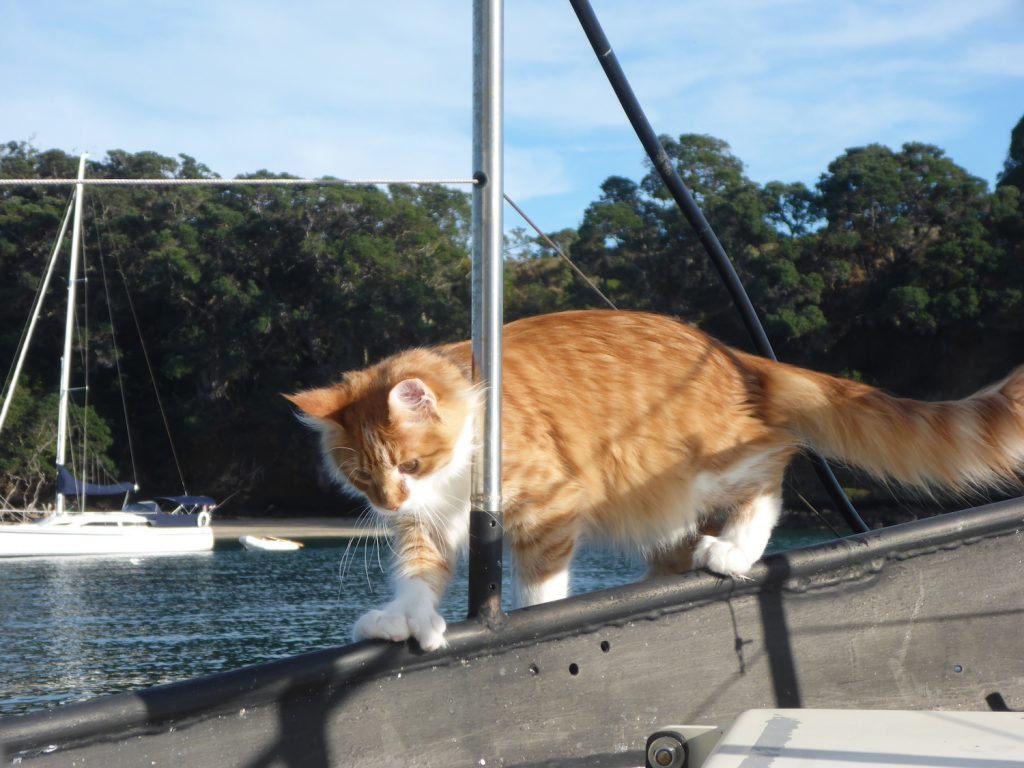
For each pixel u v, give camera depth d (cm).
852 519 331
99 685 989
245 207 4097
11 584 1902
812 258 3369
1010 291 3011
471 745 197
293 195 3981
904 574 228
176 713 174
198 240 3950
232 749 179
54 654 1150
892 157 3488
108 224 4031
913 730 152
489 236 206
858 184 3375
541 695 203
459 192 4347
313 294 3984
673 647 213
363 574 1923
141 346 4131
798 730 153
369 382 313
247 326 3875
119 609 1521
